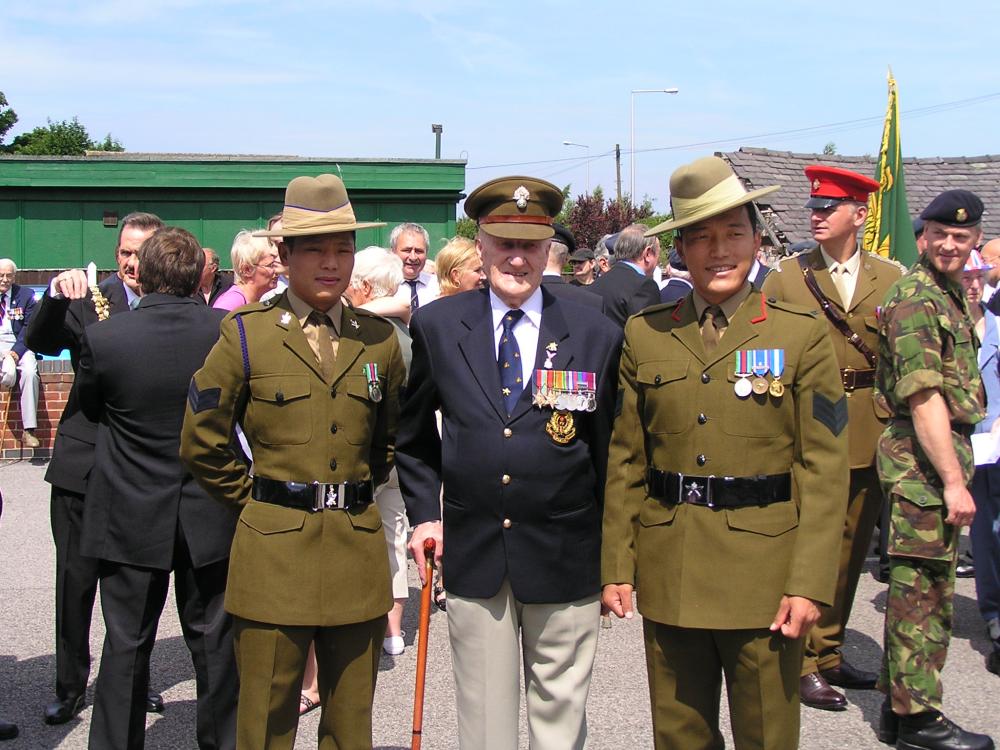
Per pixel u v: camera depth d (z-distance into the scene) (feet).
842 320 14.80
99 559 11.71
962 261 12.59
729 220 9.09
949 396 12.53
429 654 16.31
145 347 11.54
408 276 21.85
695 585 9.05
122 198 44.78
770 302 9.36
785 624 8.77
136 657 11.55
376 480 10.52
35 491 28.07
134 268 13.66
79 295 12.67
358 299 15.12
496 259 9.89
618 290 20.67
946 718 12.81
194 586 11.89
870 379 14.79
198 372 9.90
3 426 32.22
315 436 9.59
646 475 9.71
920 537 12.46
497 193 9.78
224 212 45.21
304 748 13.03
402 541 16.19
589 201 103.60
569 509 9.80
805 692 14.34
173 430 11.63
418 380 10.17
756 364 9.07
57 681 13.69
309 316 9.86
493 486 9.63
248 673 9.53
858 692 14.83
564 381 9.76
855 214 14.92
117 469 11.64
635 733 13.28
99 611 18.37
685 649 9.31
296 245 9.67
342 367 9.78
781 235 42.65
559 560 9.71
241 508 10.12
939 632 12.60
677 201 9.27
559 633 9.85
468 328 10.01
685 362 9.31
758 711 9.00
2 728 13.07
